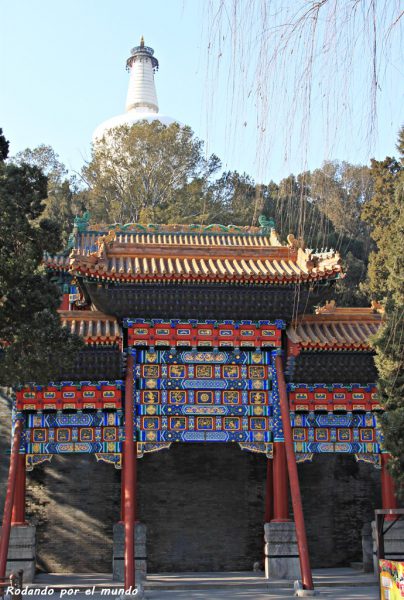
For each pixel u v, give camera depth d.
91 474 33.31
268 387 29.03
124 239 40.28
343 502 34.44
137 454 27.98
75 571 31.94
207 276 27.66
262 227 41.06
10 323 21.92
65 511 32.72
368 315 30.84
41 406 28.08
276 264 29.67
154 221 66.81
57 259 38.03
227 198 68.00
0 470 32.91
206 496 33.88
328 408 29.55
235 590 25.69
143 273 27.41
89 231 40.72
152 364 28.73
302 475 34.44
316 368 29.33
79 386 28.33
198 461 34.31
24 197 21.86
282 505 28.03
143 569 27.33
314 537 33.72
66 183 75.62
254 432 28.67
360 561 33.75
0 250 21.56
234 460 34.50
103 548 32.41
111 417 28.38
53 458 33.31
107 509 32.94
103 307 28.56
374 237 51.66
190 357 28.94
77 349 22.69
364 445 29.50
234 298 28.55
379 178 51.06
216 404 28.69
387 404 27.08
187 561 32.88
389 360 26.66
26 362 21.55
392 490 29.03
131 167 72.56
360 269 62.84
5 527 25.05
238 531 33.56
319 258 28.83
